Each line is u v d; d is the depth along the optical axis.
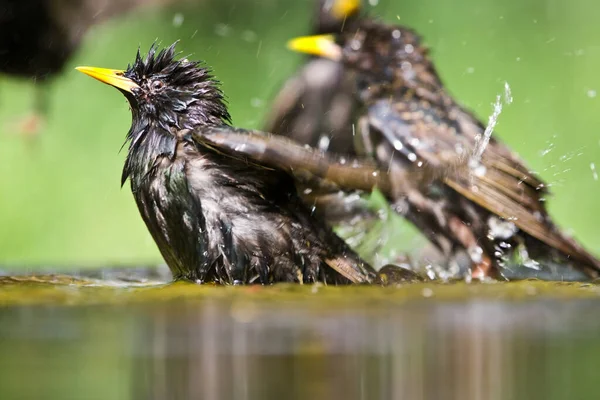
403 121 12.80
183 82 10.77
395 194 11.43
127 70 11.01
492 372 5.55
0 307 7.85
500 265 12.09
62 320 7.20
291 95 14.54
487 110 19.38
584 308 7.88
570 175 18.66
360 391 5.16
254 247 10.04
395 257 12.09
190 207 10.15
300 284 9.90
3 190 18.97
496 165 12.05
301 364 5.76
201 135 9.95
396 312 7.64
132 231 19.14
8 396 5.05
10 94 17.33
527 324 7.04
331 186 10.30
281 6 19.84
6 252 18.75
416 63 13.89
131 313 7.53
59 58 13.30
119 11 14.07
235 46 19.64
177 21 17.94
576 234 18.27
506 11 20.00
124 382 5.33
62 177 19.20
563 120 19.28
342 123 13.88
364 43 14.01
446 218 11.85
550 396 5.06
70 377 5.46
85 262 15.65
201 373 5.54
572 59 19.70
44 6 12.84
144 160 10.52
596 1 19.83
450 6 19.97
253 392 5.11
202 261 10.09
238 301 8.25
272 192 10.28
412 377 5.47
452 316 7.41
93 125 19.48
